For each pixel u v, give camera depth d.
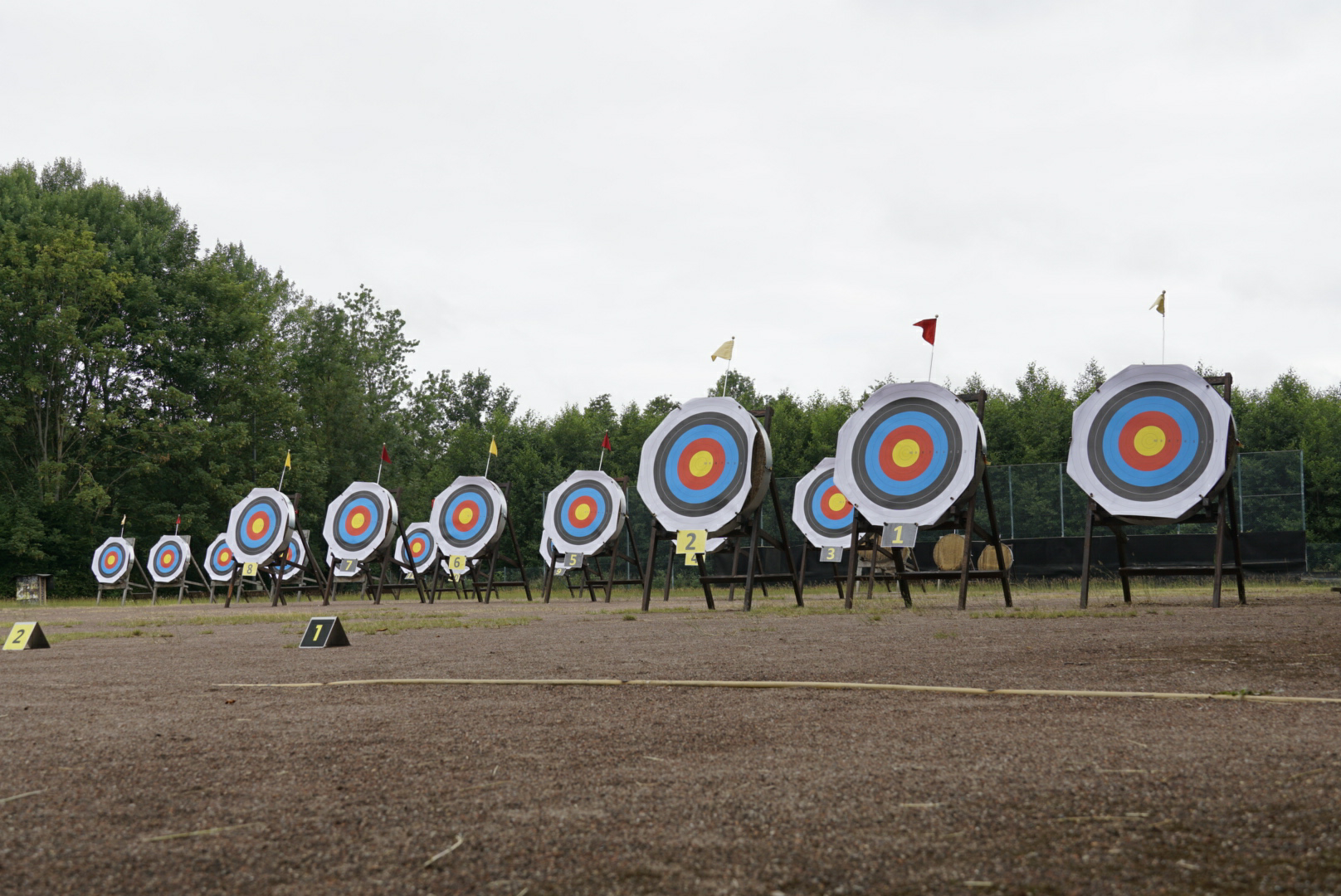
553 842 2.52
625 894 2.13
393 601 30.86
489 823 2.71
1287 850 2.33
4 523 37.47
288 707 5.11
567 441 49.69
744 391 64.75
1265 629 9.11
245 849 2.51
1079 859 2.30
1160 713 4.38
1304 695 4.80
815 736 3.98
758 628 11.11
